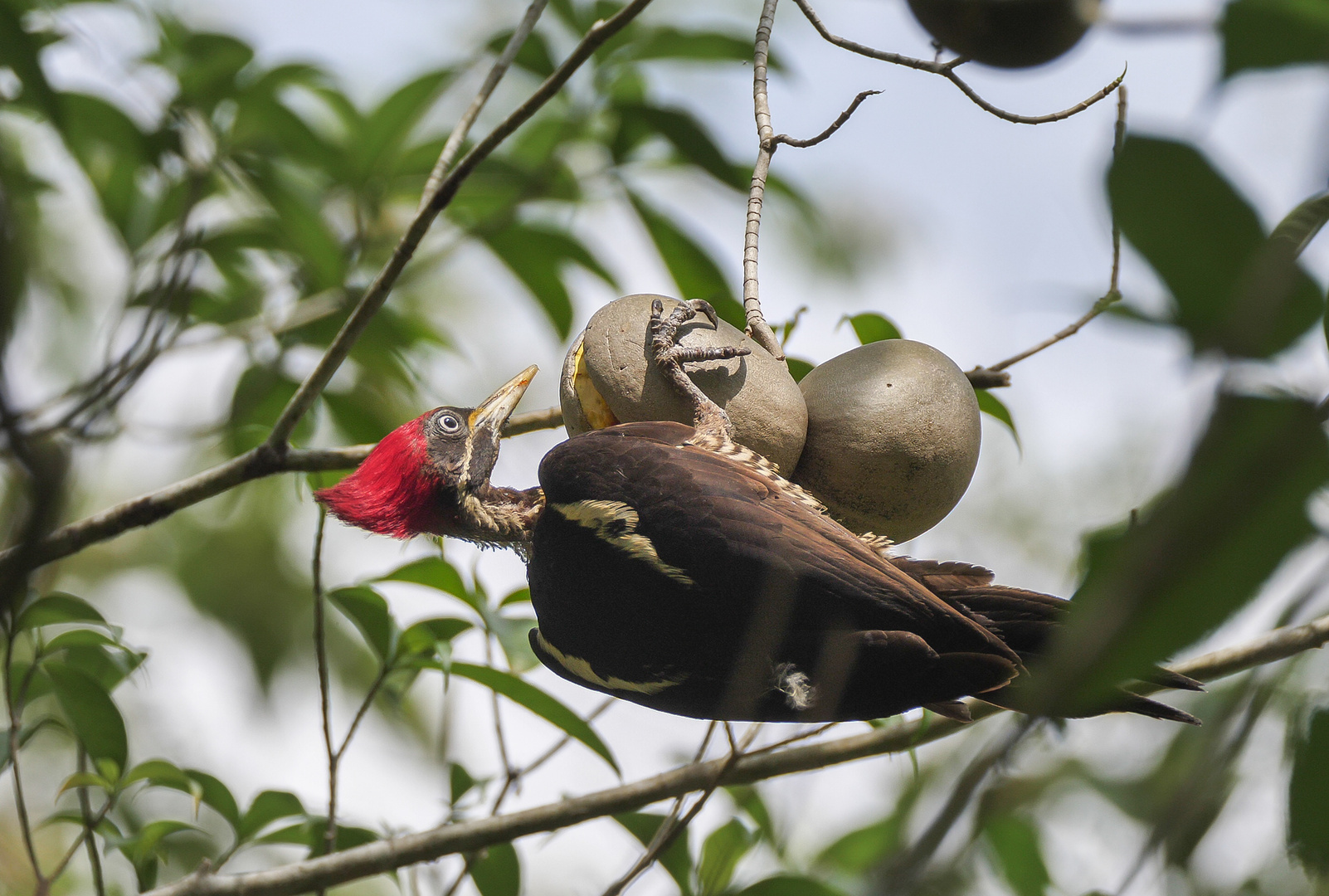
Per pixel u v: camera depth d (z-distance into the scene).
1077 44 4.98
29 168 12.03
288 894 8.52
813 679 7.45
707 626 7.70
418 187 10.98
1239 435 2.60
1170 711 6.38
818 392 7.94
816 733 8.60
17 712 8.23
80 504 14.12
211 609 14.67
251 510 15.10
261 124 10.32
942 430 7.64
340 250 10.62
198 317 10.80
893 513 7.83
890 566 7.38
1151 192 2.87
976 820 3.91
